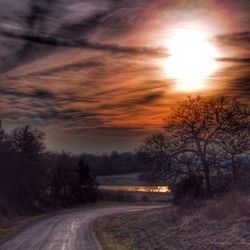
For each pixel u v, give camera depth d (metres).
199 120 37.81
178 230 22.28
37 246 20.77
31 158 51.47
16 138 50.84
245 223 17.31
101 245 21.34
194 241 18.03
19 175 48.72
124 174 141.25
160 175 38.53
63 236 25.72
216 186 37.31
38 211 51.44
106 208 61.56
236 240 15.23
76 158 76.50
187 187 38.62
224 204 22.25
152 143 38.84
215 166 37.41
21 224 35.19
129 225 32.25
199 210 26.17
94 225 34.78
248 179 34.91
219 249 15.09
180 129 38.34
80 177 73.19
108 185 113.94
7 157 47.50
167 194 93.88
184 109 38.41
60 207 61.59
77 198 71.62
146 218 34.78
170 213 31.64
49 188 65.38
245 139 36.53
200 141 38.03
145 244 22.11
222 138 37.12
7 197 46.84
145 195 90.44
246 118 37.12
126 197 82.31
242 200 22.45
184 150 38.12
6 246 20.95
